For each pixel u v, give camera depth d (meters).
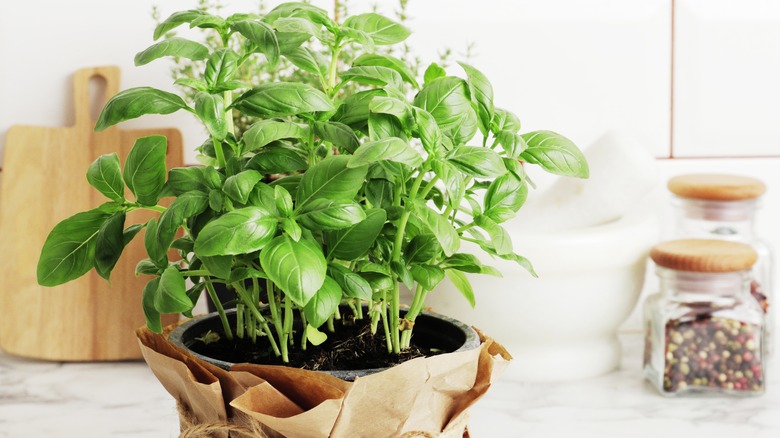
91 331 1.07
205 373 0.79
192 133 1.08
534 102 1.10
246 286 0.90
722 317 1.02
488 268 0.83
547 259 0.99
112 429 0.97
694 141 1.12
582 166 0.81
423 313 0.86
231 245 0.76
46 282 0.81
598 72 1.10
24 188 1.07
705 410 1.00
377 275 0.81
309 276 0.76
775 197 1.13
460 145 0.81
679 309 1.02
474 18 1.09
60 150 1.07
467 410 0.82
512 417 0.98
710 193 1.06
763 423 0.98
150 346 0.82
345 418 0.78
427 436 0.80
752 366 1.01
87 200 1.07
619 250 1.00
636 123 1.11
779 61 1.11
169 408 1.00
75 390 1.02
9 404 1.00
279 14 0.82
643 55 1.10
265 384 0.77
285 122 0.80
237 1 1.07
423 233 0.83
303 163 0.81
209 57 0.80
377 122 0.79
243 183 0.77
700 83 1.11
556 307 1.01
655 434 0.96
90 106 1.07
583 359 1.04
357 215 0.78
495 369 0.81
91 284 1.07
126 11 1.07
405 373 0.78
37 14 1.07
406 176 0.81
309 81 1.02
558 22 1.09
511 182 0.82
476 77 0.81
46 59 1.07
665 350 1.02
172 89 1.08
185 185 0.80
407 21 1.08
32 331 1.07
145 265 0.83
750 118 1.11
